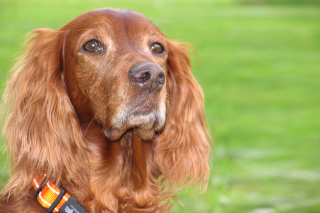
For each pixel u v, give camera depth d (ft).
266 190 14.61
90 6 92.73
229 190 14.62
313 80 30.66
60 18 63.05
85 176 10.10
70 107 10.06
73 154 9.91
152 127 9.61
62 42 10.30
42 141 9.66
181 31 54.85
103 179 10.21
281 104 24.04
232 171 15.78
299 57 40.98
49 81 9.89
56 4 98.99
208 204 13.73
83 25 10.08
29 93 10.00
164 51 10.71
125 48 9.77
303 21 76.33
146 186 10.68
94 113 9.89
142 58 9.36
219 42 49.52
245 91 26.86
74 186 10.02
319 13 92.99
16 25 53.47
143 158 10.52
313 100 25.13
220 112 21.81
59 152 9.68
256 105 23.72
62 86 10.13
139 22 10.30
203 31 58.08
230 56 40.63
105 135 9.78
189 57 12.27
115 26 9.99
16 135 9.78
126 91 9.13
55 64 10.09
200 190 11.48
